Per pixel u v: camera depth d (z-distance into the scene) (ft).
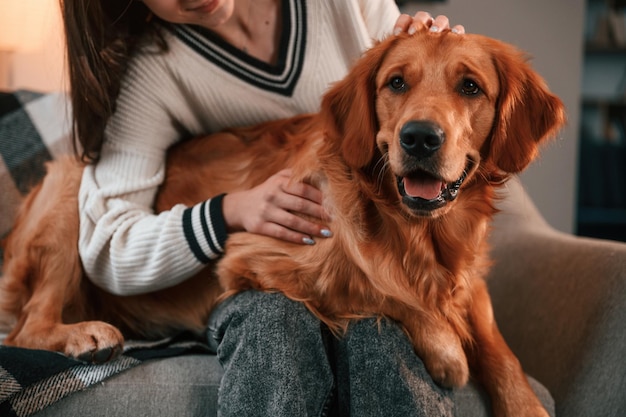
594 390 4.72
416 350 4.23
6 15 7.64
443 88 4.10
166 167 5.43
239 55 5.16
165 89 5.13
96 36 4.90
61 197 5.23
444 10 10.34
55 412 3.96
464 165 4.04
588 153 11.48
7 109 6.70
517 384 4.33
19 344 4.86
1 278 5.31
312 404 3.93
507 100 4.25
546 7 10.46
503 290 5.95
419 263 4.31
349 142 4.33
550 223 11.06
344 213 4.32
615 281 4.86
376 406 3.92
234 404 3.82
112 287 4.93
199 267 4.69
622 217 11.32
